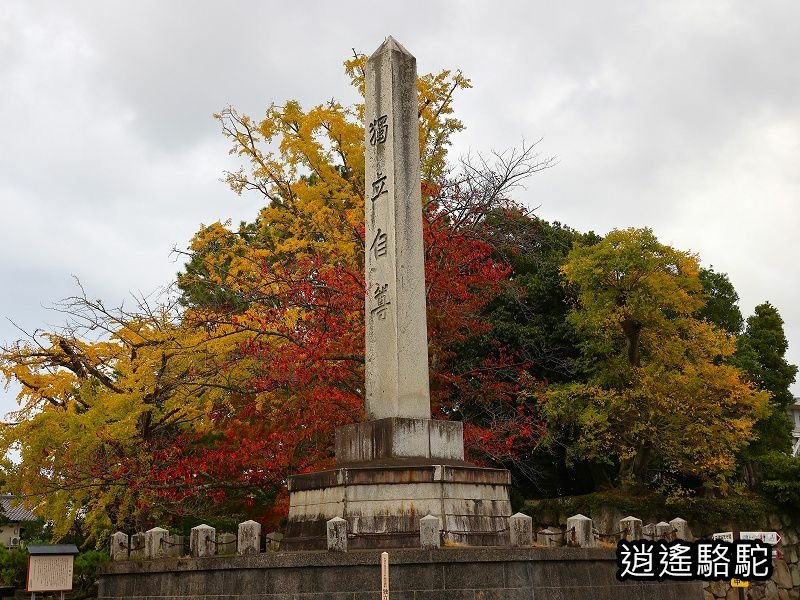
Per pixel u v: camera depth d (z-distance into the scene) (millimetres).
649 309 25719
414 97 15422
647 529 14867
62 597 16547
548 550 12219
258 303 21719
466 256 21672
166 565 13250
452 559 11531
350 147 24734
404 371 13969
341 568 11625
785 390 32750
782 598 25406
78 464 19297
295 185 24781
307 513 13367
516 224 24875
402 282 14312
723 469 25281
